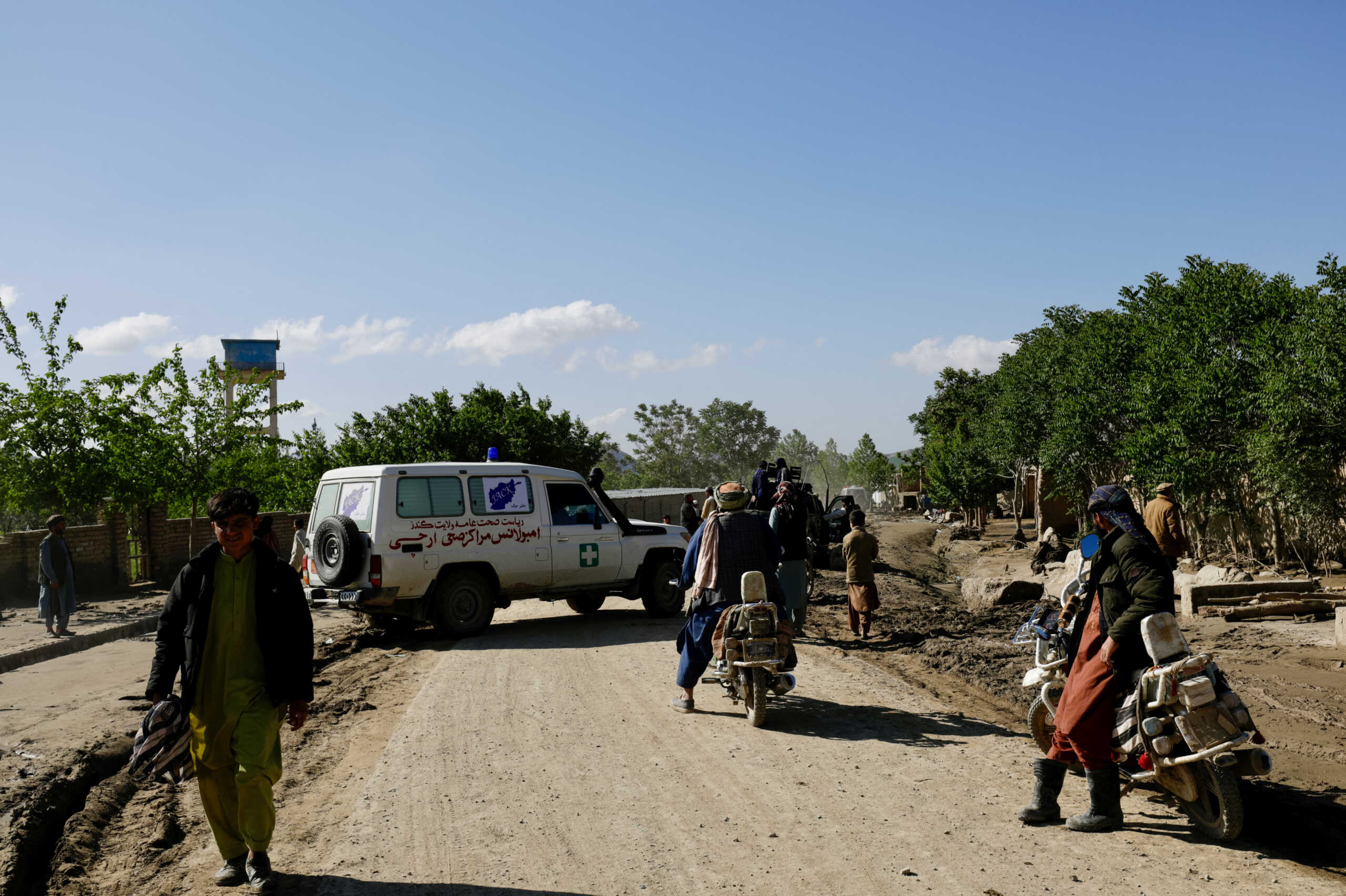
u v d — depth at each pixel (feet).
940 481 137.39
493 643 36.78
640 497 124.36
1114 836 15.03
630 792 17.94
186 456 67.82
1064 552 80.12
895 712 24.31
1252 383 55.21
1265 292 58.90
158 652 13.93
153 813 18.17
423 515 38.29
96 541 63.16
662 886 13.60
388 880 14.05
